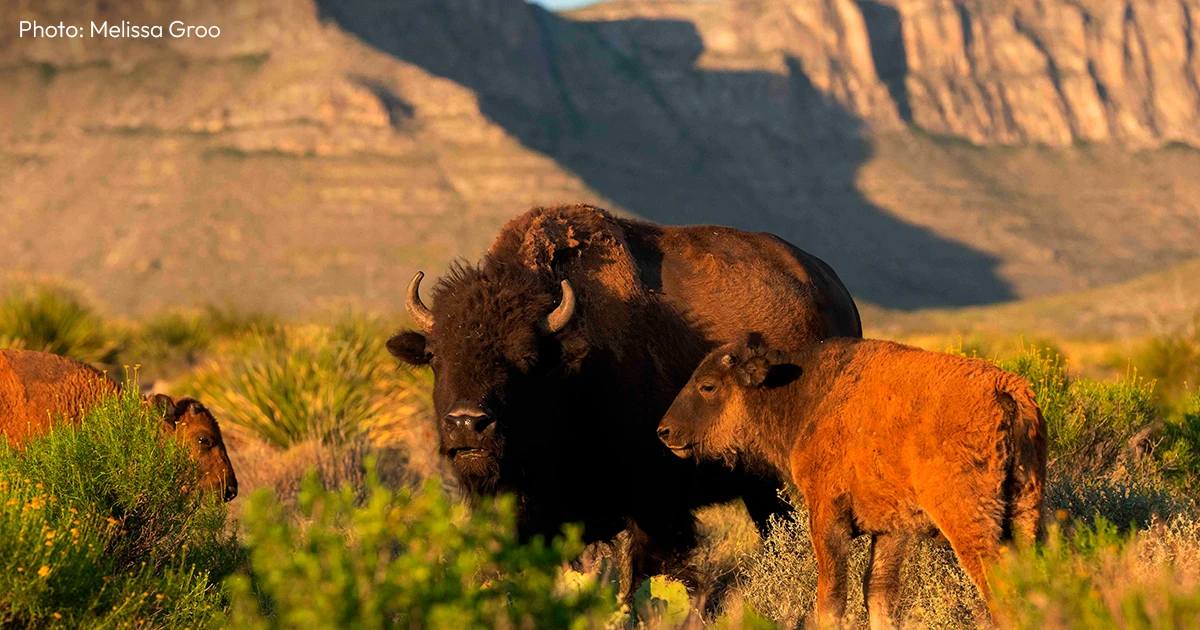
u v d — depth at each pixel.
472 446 25.14
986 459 20.55
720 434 25.94
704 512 36.38
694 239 31.56
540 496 26.98
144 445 25.11
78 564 20.58
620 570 29.59
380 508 15.34
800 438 23.83
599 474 27.91
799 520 27.16
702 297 30.03
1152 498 27.73
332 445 47.78
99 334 87.25
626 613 22.34
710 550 32.62
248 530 31.25
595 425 27.53
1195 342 70.06
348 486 15.79
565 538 27.41
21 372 30.19
